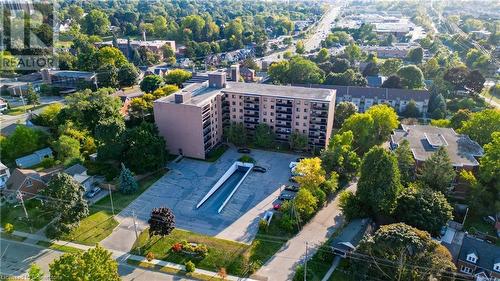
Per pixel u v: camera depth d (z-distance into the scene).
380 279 64.62
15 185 92.00
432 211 76.38
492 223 85.06
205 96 117.69
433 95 156.88
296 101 115.31
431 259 60.81
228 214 89.81
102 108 124.50
